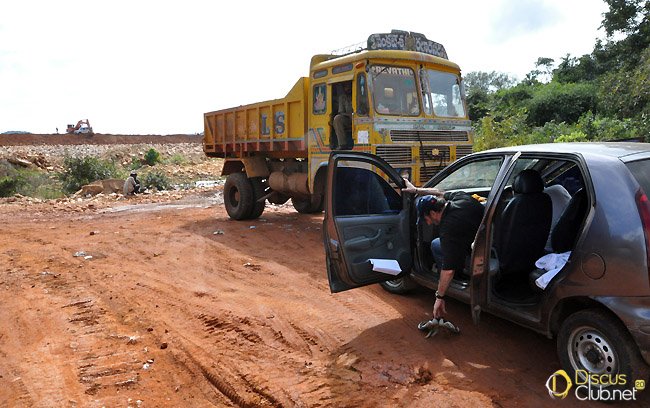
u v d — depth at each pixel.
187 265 7.64
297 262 7.60
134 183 19.23
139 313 5.55
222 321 5.20
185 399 3.75
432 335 4.52
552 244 4.27
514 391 3.57
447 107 9.08
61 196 22.17
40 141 46.94
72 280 6.94
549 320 3.65
